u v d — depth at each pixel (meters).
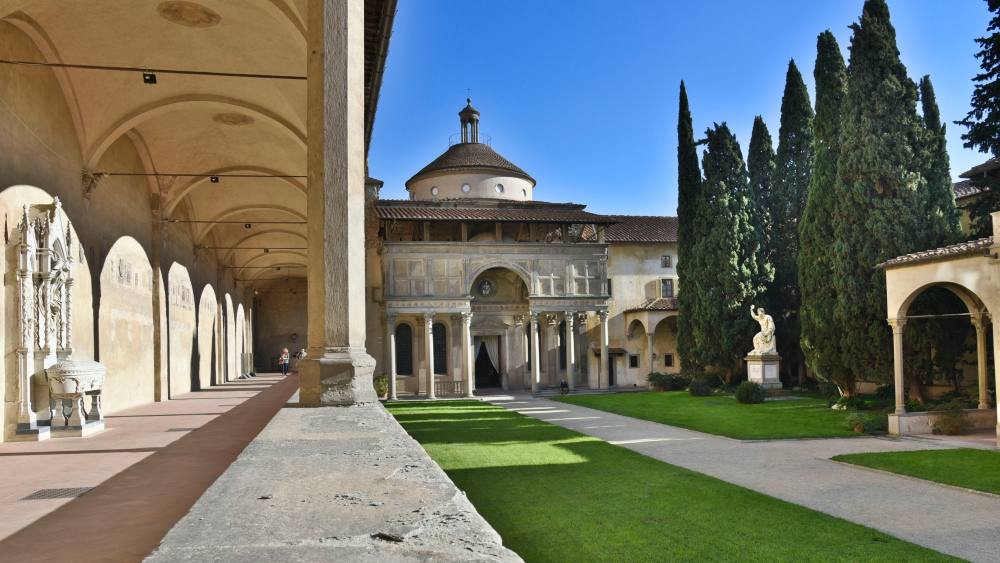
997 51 23.48
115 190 21.61
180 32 16.97
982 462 14.90
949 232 25.11
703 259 40.62
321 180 9.27
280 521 2.92
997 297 17.52
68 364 14.73
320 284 9.16
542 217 42.47
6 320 13.90
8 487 8.55
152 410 20.84
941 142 26.48
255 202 33.44
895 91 25.94
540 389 43.97
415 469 4.24
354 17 9.70
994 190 24.66
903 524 10.23
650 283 49.41
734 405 31.02
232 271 44.59
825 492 12.52
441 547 2.53
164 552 2.45
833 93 29.20
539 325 46.12
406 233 43.56
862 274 26.03
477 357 49.28
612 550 8.91
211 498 3.39
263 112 20.86
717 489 12.62
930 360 24.77
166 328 26.41
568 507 11.28
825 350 27.73
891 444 18.42
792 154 40.75
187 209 30.66
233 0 15.26
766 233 41.84
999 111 23.67
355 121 9.55
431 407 33.31
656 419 25.48
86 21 16.08
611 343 48.28
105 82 18.41
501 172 48.19
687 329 42.69
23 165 15.07
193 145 25.20
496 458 16.39
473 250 41.31
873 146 25.78
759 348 35.72
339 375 8.94
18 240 14.41
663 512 10.91
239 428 15.28
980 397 21.36
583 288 42.94
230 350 43.16
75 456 11.30
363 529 2.78
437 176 48.53
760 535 9.55
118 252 21.75
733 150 40.22
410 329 43.22
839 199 27.14
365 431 6.19
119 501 7.66
